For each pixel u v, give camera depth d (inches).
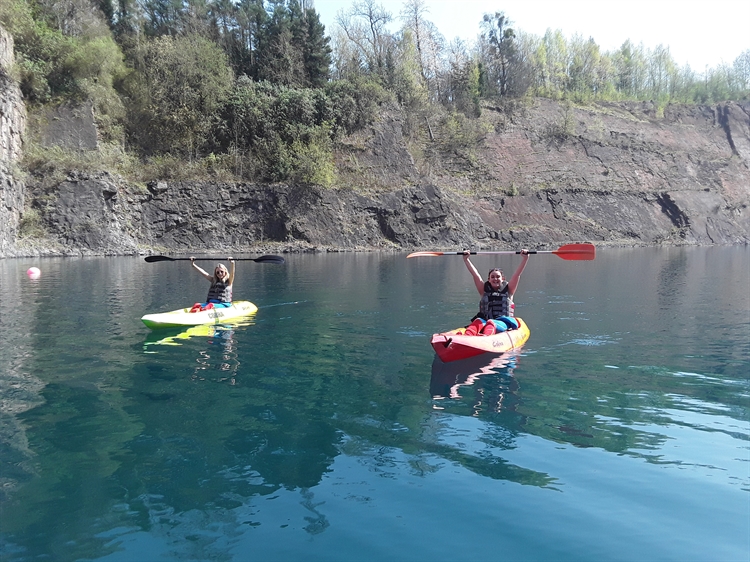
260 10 1825.8
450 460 180.5
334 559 127.4
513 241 1660.9
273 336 378.9
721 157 2385.6
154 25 1806.1
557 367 298.8
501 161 1955.0
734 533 137.6
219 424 212.4
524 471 172.4
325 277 783.7
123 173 1301.7
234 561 126.6
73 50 1317.7
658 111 2514.8
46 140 1242.6
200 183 1343.5
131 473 170.7
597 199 1875.0
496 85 2384.4
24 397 243.4
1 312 458.6
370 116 1704.0
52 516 146.0
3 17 1241.4
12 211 1077.1
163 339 365.4
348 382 270.2
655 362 310.5
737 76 2957.7
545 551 130.4
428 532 138.6
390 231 1514.5
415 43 2368.4
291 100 1541.6
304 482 165.3
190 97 1466.5
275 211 1401.3
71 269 839.7
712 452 186.4
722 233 2011.6
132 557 128.3
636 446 191.6
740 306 516.4
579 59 2812.5
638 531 138.7
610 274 847.1
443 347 300.0
